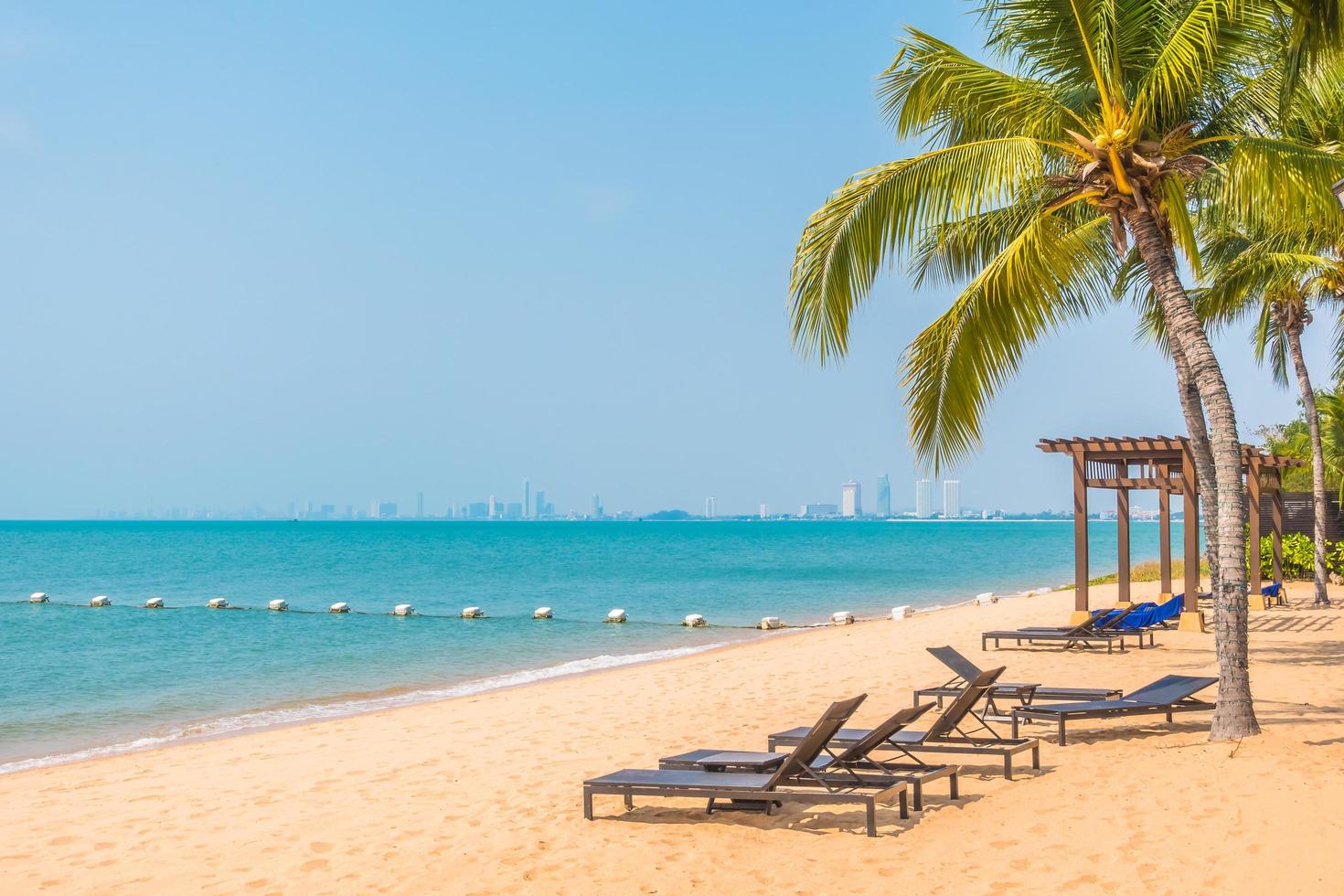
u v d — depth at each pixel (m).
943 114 10.18
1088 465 18.56
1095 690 9.41
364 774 8.71
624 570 58.44
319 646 21.66
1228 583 7.89
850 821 6.50
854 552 86.69
